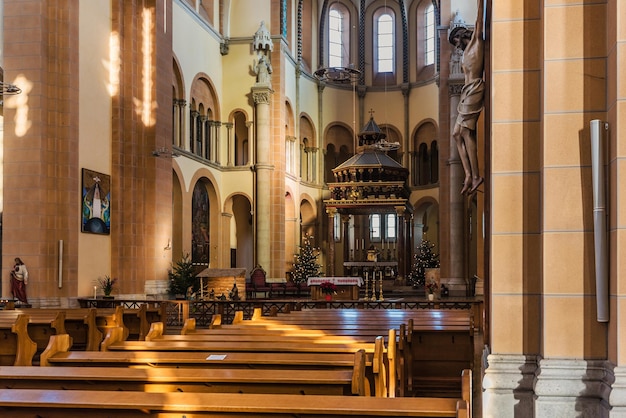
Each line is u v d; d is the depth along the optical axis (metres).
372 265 39.06
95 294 21.86
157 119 25.55
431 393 11.73
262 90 36.44
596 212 6.88
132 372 6.55
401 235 38.31
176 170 30.95
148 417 5.21
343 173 39.25
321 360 7.70
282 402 5.13
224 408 5.09
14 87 17.34
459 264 32.34
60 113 20.97
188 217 32.44
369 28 46.47
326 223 44.22
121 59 24.48
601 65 7.14
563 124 7.18
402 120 45.22
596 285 6.91
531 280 7.47
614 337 6.70
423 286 37.91
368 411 4.98
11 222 20.44
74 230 21.28
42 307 20.20
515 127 7.58
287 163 40.06
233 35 37.38
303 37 43.59
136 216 25.02
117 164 24.25
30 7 20.50
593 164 6.91
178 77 31.41
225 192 37.09
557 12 7.24
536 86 7.57
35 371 6.61
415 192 44.09
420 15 44.94
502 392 7.32
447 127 33.00
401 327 10.16
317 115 44.25
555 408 6.96
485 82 9.34
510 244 7.53
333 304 21.62
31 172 20.39
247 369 6.99
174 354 8.00
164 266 26.09
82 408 5.25
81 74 22.31
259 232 36.56
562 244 7.12
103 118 23.73
